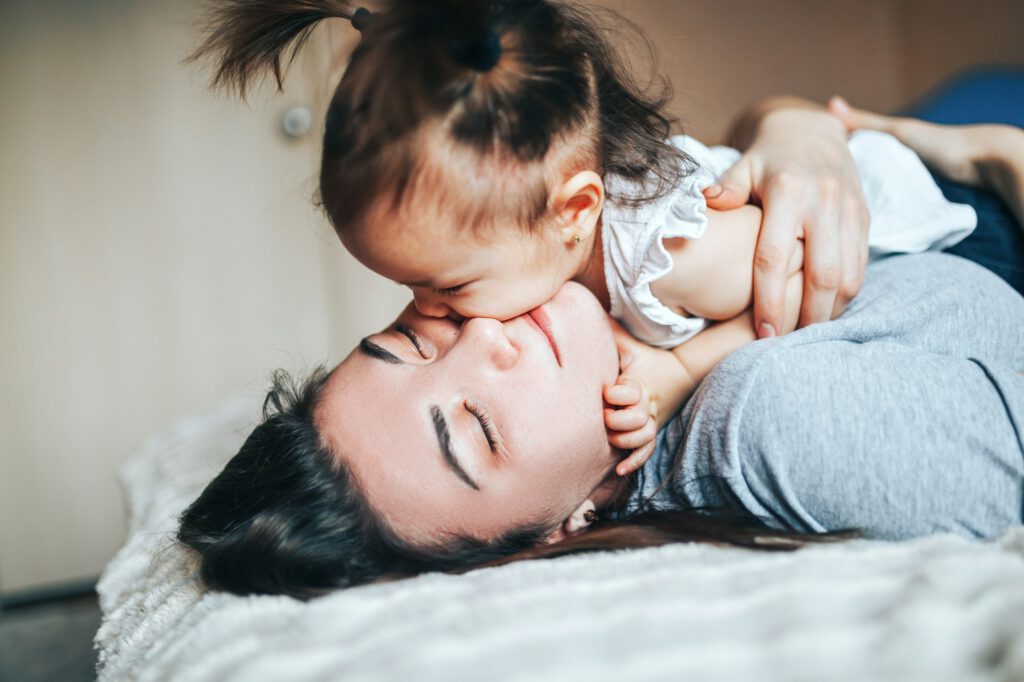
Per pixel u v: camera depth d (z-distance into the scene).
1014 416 0.83
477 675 0.59
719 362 0.96
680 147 1.12
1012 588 0.62
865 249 1.03
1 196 1.97
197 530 0.94
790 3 2.36
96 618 1.94
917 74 2.47
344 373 0.96
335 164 0.83
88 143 2.00
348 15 0.93
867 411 0.83
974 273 1.08
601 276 1.00
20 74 1.95
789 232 0.97
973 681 0.55
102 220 2.04
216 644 0.71
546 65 0.86
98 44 1.98
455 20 0.80
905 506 0.82
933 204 1.18
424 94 0.80
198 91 2.03
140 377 2.10
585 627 0.63
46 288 2.02
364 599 0.74
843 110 1.39
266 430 0.96
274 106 2.06
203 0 1.86
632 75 1.11
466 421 0.89
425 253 0.85
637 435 0.94
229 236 2.11
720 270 0.97
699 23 2.25
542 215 0.88
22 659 1.74
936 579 0.64
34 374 2.04
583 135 0.91
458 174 0.82
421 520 0.88
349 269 2.18
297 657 0.65
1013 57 2.25
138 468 1.51
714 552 0.79
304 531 0.87
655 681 0.57
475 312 0.92
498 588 0.72
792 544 0.80
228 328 2.14
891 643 0.57
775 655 0.58
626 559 0.79
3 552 2.08
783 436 0.84
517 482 0.89
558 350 0.92
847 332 0.92
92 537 2.12
